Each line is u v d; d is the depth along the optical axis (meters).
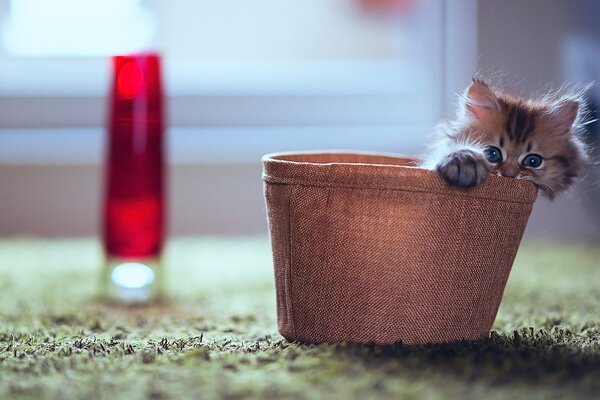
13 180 2.09
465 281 1.03
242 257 1.79
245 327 1.21
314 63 2.30
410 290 1.03
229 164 2.12
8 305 1.34
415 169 1.01
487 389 0.90
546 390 0.90
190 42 2.28
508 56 2.02
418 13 2.24
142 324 1.23
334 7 2.31
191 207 2.12
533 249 1.87
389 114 2.24
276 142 2.14
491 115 1.19
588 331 1.13
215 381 0.92
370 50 2.32
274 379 0.93
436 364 0.96
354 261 1.03
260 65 2.28
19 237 2.07
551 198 1.20
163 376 0.94
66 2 2.21
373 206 1.02
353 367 0.95
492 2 2.01
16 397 0.90
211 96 2.20
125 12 2.22
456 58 2.05
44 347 1.07
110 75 1.44
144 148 1.44
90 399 0.89
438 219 1.02
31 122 2.15
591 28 1.98
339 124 2.24
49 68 2.20
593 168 1.37
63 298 1.41
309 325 1.05
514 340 1.06
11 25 2.20
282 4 2.30
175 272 1.63
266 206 1.08
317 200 1.03
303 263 1.04
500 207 1.03
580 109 1.22
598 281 1.51
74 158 2.09
